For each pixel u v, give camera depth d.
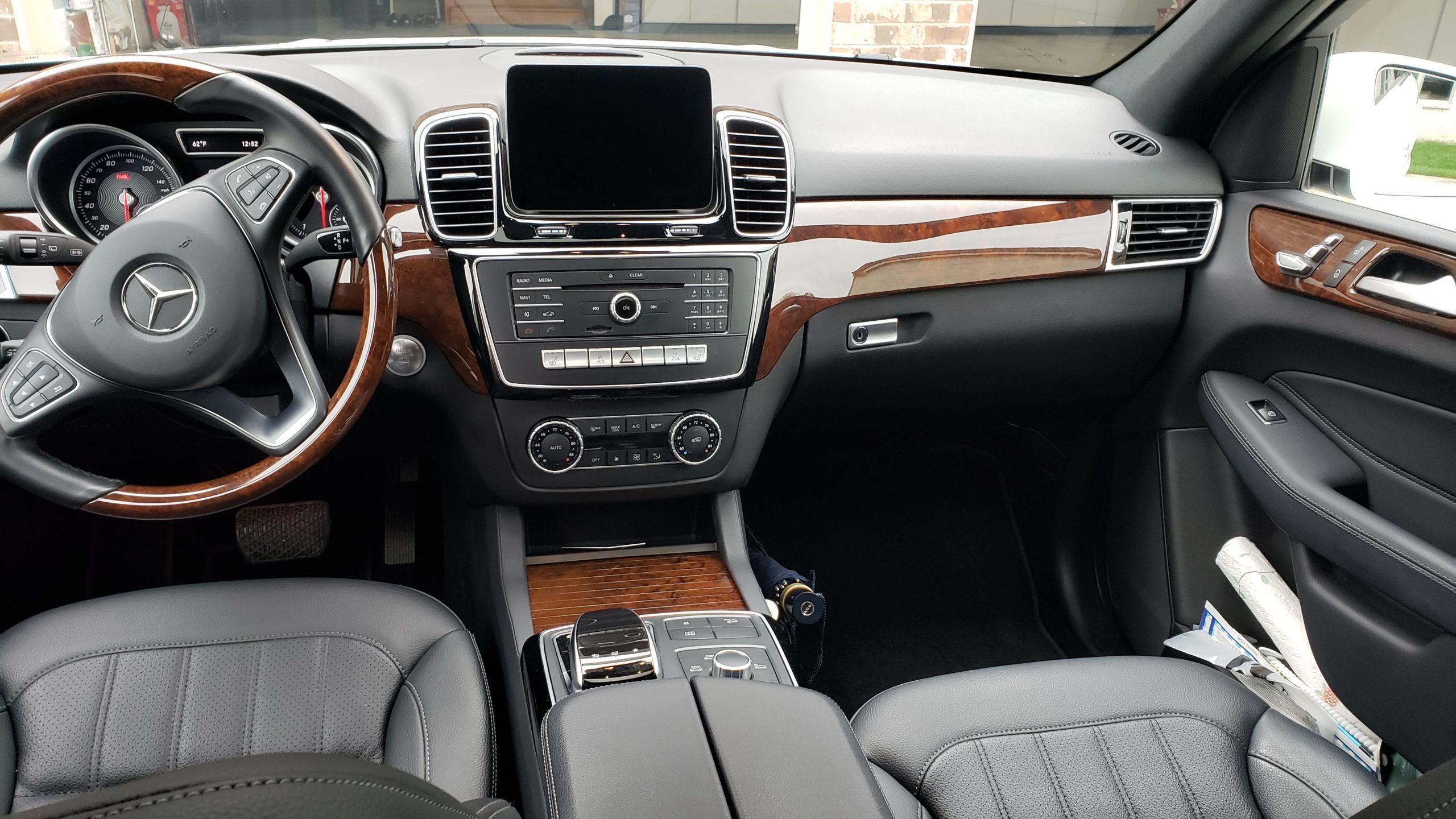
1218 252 1.54
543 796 1.03
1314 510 1.31
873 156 1.37
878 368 1.49
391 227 1.22
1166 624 1.68
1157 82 1.51
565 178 1.24
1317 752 0.95
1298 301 1.42
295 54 1.39
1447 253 1.22
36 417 0.97
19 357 0.98
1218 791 0.93
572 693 1.11
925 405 1.62
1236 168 1.51
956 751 0.96
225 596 1.10
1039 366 1.58
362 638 1.07
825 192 1.34
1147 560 1.72
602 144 1.23
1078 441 1.84
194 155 1.18
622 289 1.28
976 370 1.55
